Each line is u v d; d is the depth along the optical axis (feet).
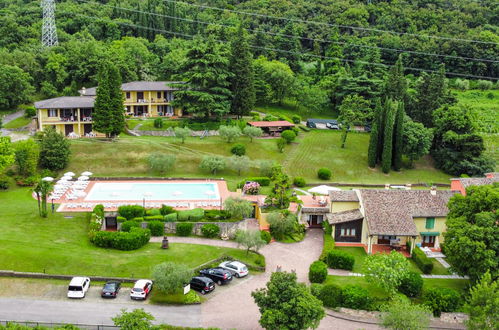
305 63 478.18
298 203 229.25
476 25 573.74
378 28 547.08
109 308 136.36
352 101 342.64
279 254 188.24
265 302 126.72
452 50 499.10
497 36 517.14
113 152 280.31
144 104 361.71
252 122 341.82
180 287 144.97
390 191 208.54
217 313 139.44
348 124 323.16
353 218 201.77
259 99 395.34
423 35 512.22
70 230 185.47
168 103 364.99
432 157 328.49
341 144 330.34
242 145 298.76
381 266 148.36
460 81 480.23
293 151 315.17
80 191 222.69
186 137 307.58
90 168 265.75
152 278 146.92
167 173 271.28
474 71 501.15
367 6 582.35
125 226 189.37
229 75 338.75
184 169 277.23
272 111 395.34
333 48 485.56
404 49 500.74
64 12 536.01
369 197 204.64
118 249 173.06
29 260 152.35
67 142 264.72
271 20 560.20
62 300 138.62
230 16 572.10
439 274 175.83
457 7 602.85
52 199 201.77
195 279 152.76
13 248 158.30
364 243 201.98
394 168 311.27
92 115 303.07
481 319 123.24
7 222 185.78
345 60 481.87
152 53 458.50
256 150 308.19
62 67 400.06
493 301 124.67
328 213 215.31
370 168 306.55
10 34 453.17
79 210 206.18
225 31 490.08
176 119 347.56
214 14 591.78
